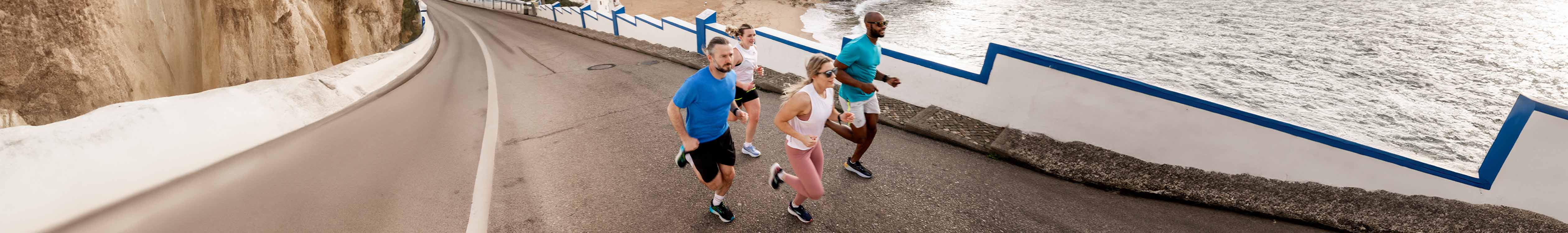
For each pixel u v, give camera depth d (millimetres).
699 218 4168
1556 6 54000
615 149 5676
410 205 4430
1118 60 34906
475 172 5133
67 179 4508
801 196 3852
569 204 4418
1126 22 47625
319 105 8117
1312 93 27328
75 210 4297
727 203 4410
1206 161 4871
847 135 4453
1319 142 4301
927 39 42562
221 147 5922
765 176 4895
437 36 23234
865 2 58406
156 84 9461
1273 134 4434
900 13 52750
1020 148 5344
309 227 4094
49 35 7805
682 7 51000
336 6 15781
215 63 10984
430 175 5094
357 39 16781
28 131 4711
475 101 8375
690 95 3369
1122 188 4625
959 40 41969
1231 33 42406
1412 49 36406
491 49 17000
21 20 7555
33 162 4441
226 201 4598
